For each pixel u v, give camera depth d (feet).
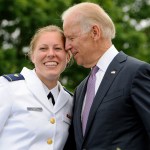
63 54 18.74
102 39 18.30
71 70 53.47
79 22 18.24
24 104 18.40
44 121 18.44
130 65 17.52
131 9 70.03
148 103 16.57
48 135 18.40
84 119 17.95
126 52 55.62
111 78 17.56
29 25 49.44
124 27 57.67
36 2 49.47
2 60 48.42
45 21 48.98
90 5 18.42
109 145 16.89
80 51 18.35
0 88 18.37
